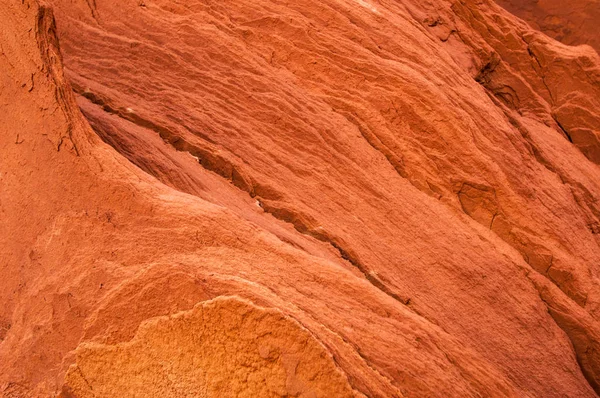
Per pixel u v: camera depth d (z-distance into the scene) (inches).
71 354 143.4
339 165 285.1
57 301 148.3
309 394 131.4
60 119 162.4
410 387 156.6
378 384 146.5
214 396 134.3
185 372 136.7
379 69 323.3
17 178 164.7
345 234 256.1
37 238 159.3
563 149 422.6
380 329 169.6
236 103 292.7
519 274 285.9
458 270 269.7
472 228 295.0
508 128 350.0
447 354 186.5
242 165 265.7
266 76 306.7
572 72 458.9
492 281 275.1
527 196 315.6
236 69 305.9
